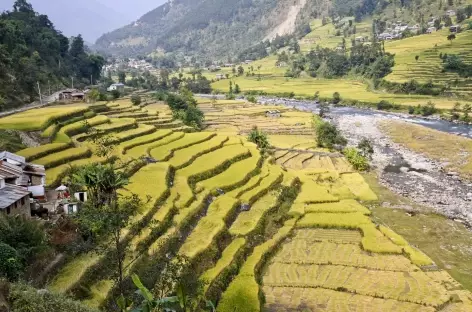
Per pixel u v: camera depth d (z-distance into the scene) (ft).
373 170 278.46
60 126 244.83
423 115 447.01
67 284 102.42
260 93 650.43
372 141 361.30
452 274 146.51
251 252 157.17
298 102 577.02
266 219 181.88
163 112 378.94
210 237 151.33
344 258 156.04
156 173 195.93
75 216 115.65
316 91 609.83
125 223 93.04
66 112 264.93
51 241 113.39
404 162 297.12
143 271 116.47
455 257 159.12
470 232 181.37
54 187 159.43
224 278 136.05
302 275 145.28
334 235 175.73
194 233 155.12
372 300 129.90
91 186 131.13
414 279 141.08
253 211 185.37
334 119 453.17
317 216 190.80
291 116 456.86
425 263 151.23
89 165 144.05
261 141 303.07
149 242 135.54
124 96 500.74
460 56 552.82
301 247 165.68
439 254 161.48
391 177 262.47
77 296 102.37
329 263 153.07
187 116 364.79
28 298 73.97
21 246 99.14
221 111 484.33
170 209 161.17
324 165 279.90
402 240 167.73
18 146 200.03
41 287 98.17
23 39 431.84
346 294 133.80
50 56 495.00
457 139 332.60
